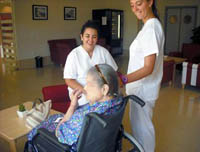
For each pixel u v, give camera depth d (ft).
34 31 22.06
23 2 20.74
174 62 15.99
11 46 21.66
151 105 5.72
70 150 4.18
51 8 23.07
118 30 28.45
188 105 12.20
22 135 5.70
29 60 22.06
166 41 29.60
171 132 9.11
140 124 5.70
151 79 5.48
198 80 14.53
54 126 4.81
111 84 3.99
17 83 16.47
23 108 6.85
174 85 16.34
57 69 21.29
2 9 21.65
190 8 26.86
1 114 6.97
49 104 6.58
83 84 6.23
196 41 24.03
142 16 5.15
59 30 24.32
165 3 28.48
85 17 26.84
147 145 5.84
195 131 9.21
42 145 4.71
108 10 26.35
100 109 3.98
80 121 4.16
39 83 16.46
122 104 4.25
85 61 6.18
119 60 26.13
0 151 7.66
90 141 4.03
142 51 5.17
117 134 4.89
